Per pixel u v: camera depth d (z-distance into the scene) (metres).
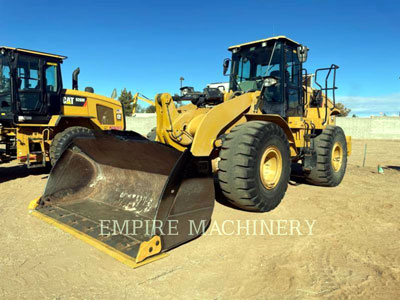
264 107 5.30
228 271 2.77
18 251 3.14
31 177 7.00
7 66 6.59
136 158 3.77
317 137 6.08
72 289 2.48
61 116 7.07
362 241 3.46
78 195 4.43
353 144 19.50
